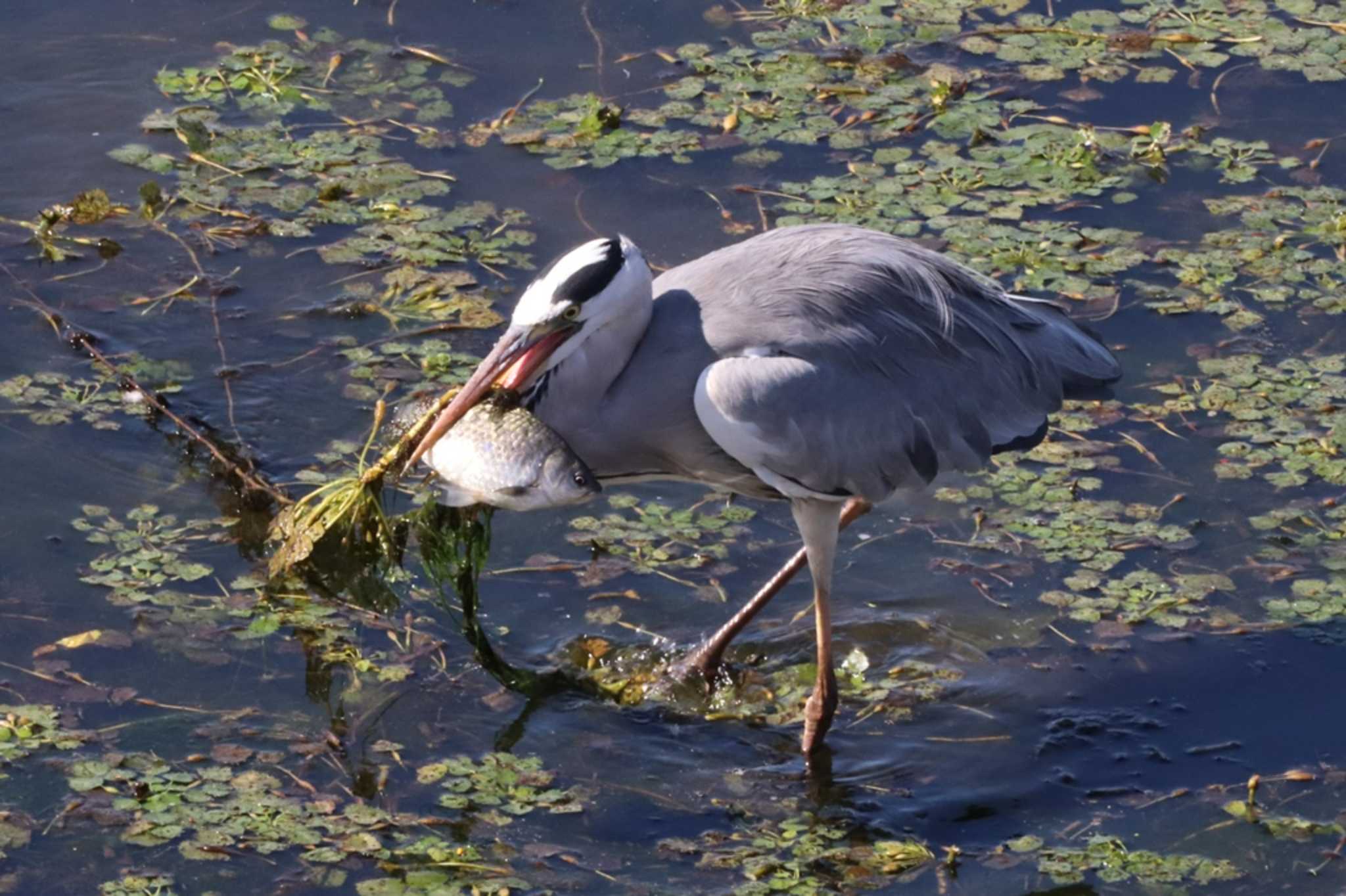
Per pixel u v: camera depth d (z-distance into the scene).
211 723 10.36
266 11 18.25
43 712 10.27
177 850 9.37
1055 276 14.81
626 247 10.41
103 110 16.52
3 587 11.27
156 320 13.86
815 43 18.27
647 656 11.25
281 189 15.48
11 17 17.84
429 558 10.88
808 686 11.21
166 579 11.49
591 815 9.96
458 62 17.53
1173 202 16.05
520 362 10.36
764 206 15.55
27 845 9.34
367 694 10.73
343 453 12.54
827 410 10.43
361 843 9.50
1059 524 12.44
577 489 9.84
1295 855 9.88
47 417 12.76
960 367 10.95
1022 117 17.19
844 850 9.80
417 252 14.71
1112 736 10.83
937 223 15.40
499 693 10.87
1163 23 18.70
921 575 12.11
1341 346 14.29
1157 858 9.77
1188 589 11.94
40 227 14.72
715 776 10.40
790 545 12.34
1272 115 17.33
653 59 17.78
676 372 10.50
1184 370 13.98
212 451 12.47
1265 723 10.96
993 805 10.27
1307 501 12.72
